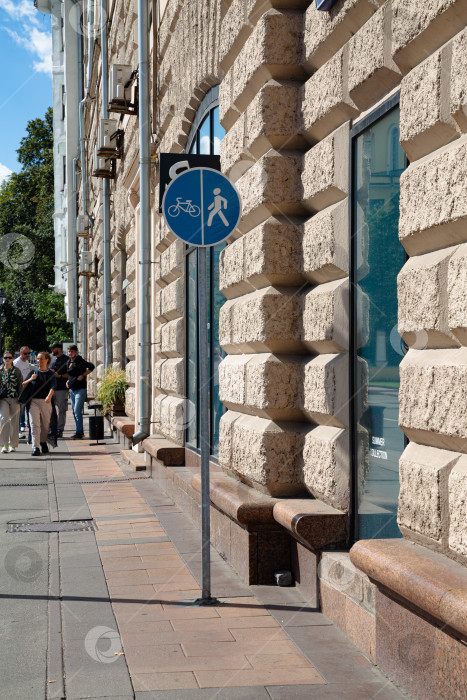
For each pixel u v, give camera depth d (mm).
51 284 39469
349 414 4938
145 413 11289
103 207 17688
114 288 17500
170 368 9984
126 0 13219
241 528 5734
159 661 4125
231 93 6645
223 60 6898
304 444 5551
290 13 5699
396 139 4363
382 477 4531
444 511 3490
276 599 5180
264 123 5668
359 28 4812
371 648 4102
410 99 3867
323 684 3789
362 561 3799
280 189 5680
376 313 4656
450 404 3439
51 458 13602
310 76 5719
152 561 6297
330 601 4734
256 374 5793
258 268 5750
